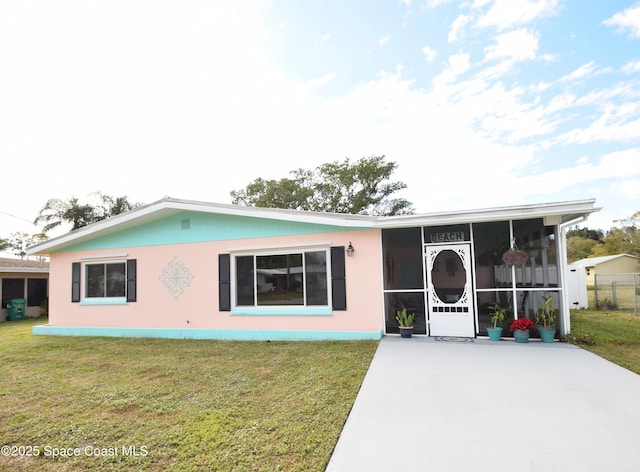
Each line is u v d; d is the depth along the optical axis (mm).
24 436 3529
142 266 9594
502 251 7320
